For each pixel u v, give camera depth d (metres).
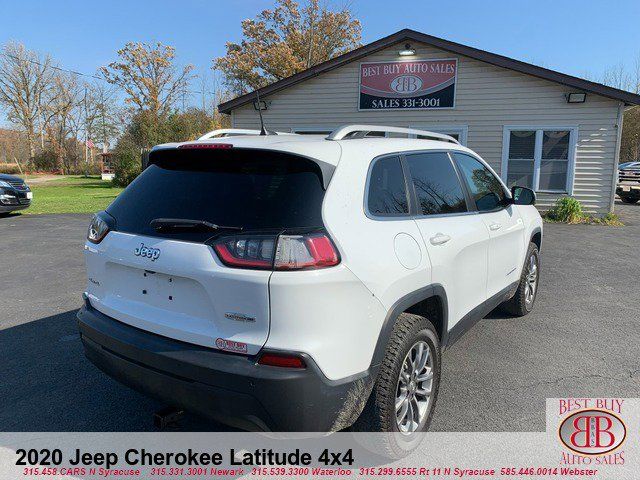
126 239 2.60
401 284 2.54
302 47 38.75
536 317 5.13
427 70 14.36
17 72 51.66
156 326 2.46
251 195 2.36
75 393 3.50
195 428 3.09
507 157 14.02
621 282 6.66
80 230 11.16
